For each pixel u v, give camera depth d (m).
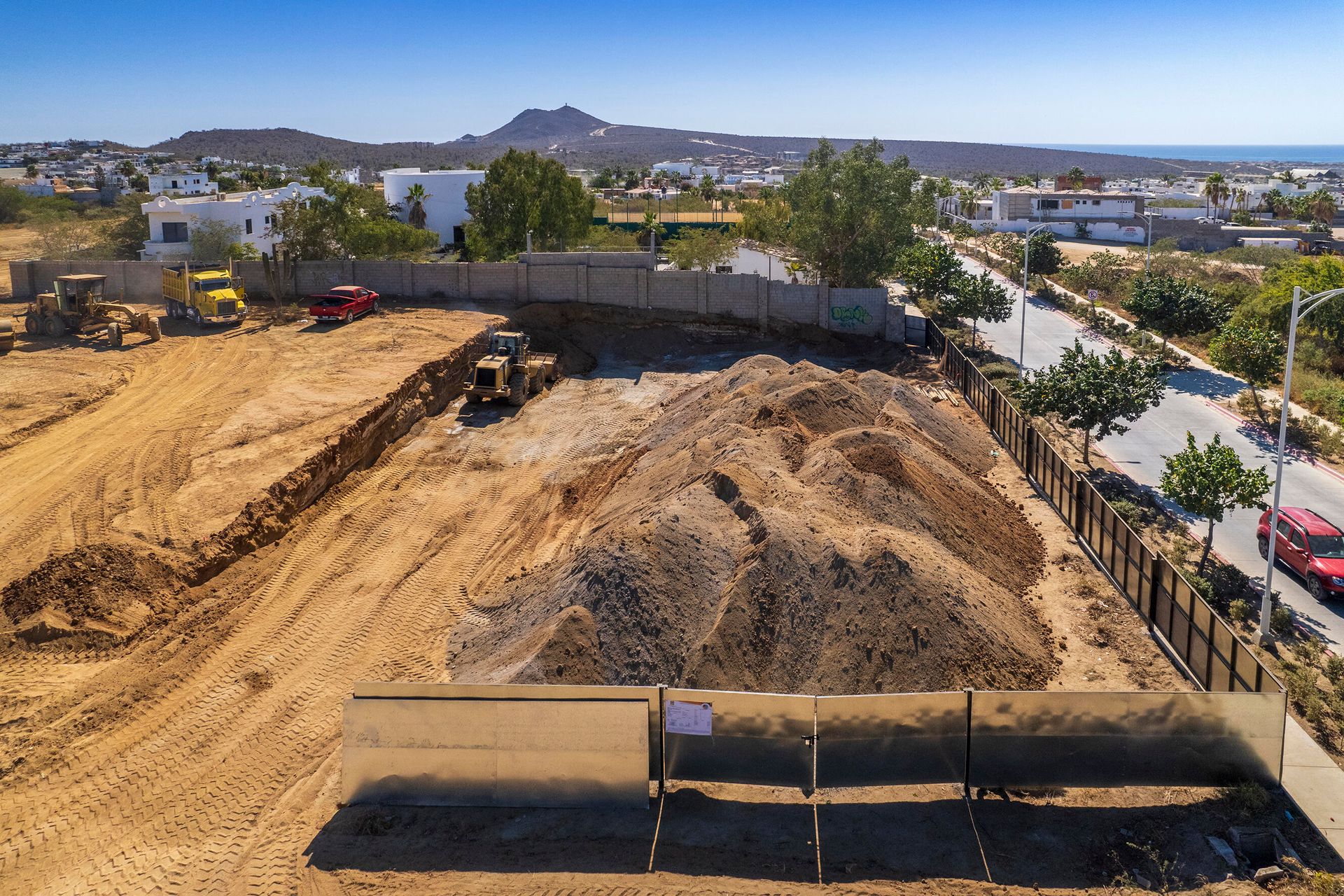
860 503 20.48
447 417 35.78
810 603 17.02
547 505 26.73
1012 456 29.59
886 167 52.84
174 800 14.17
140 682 17.45
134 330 42.19
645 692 13.08
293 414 30.78
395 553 23.56
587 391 40.12
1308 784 13.45
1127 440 31.81
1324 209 113.19
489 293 49.06
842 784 13.34
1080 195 103.81
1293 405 35.53
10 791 14.55
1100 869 12.01
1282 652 17.86
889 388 31.95
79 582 19.73
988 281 46.22
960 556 19.98
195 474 25.86
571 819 13.04
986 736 13.28
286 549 23.69
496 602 20.33
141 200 89.94
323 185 70.25
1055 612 19.47
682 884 11.62
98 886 12.34
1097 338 48.47
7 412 30.81
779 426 25.77
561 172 67.12
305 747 15.47
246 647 18.91
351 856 12.36
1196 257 78.62
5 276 56.06
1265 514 22.62
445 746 13.21
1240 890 11.40
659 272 49.88
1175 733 13.18
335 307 44.09
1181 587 16.97
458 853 12.34
